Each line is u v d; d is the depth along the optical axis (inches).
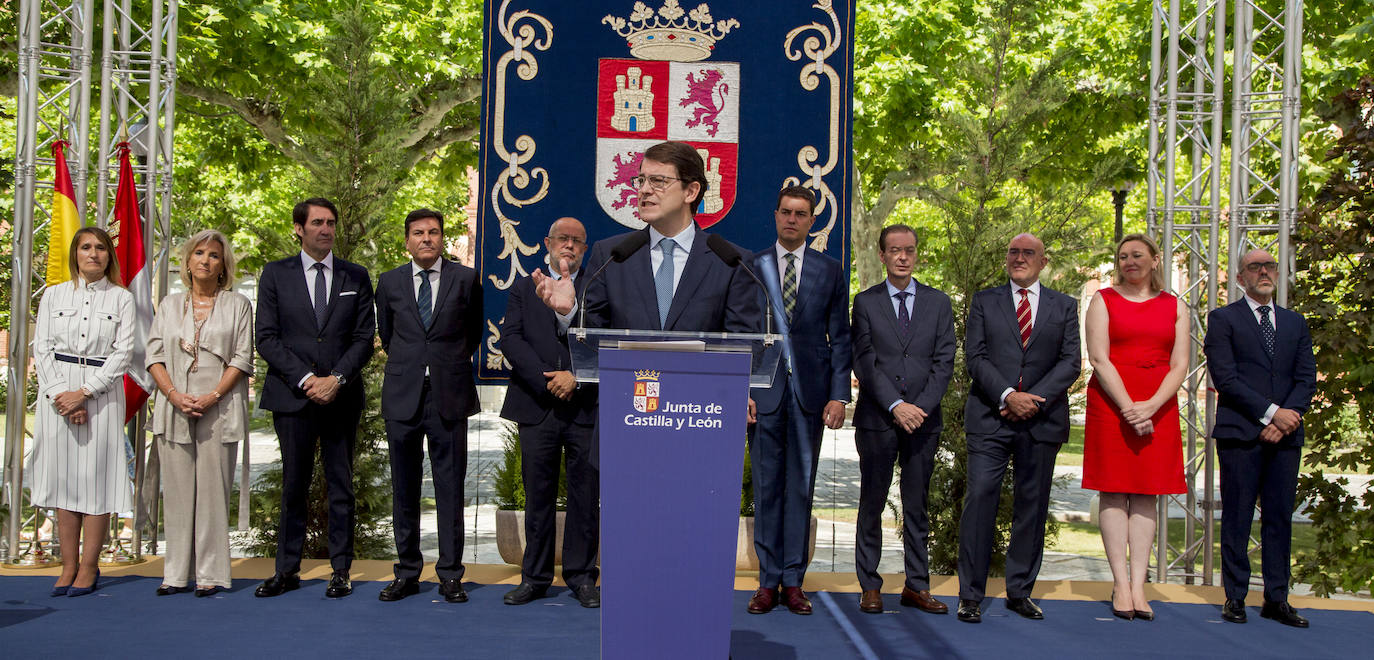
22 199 230.7
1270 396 194.4
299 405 199.2
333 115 258.8
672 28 238.7
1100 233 260.8
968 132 248.7
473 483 491.2
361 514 261.9
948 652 170.4
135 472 236.2
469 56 427.8
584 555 199.9
